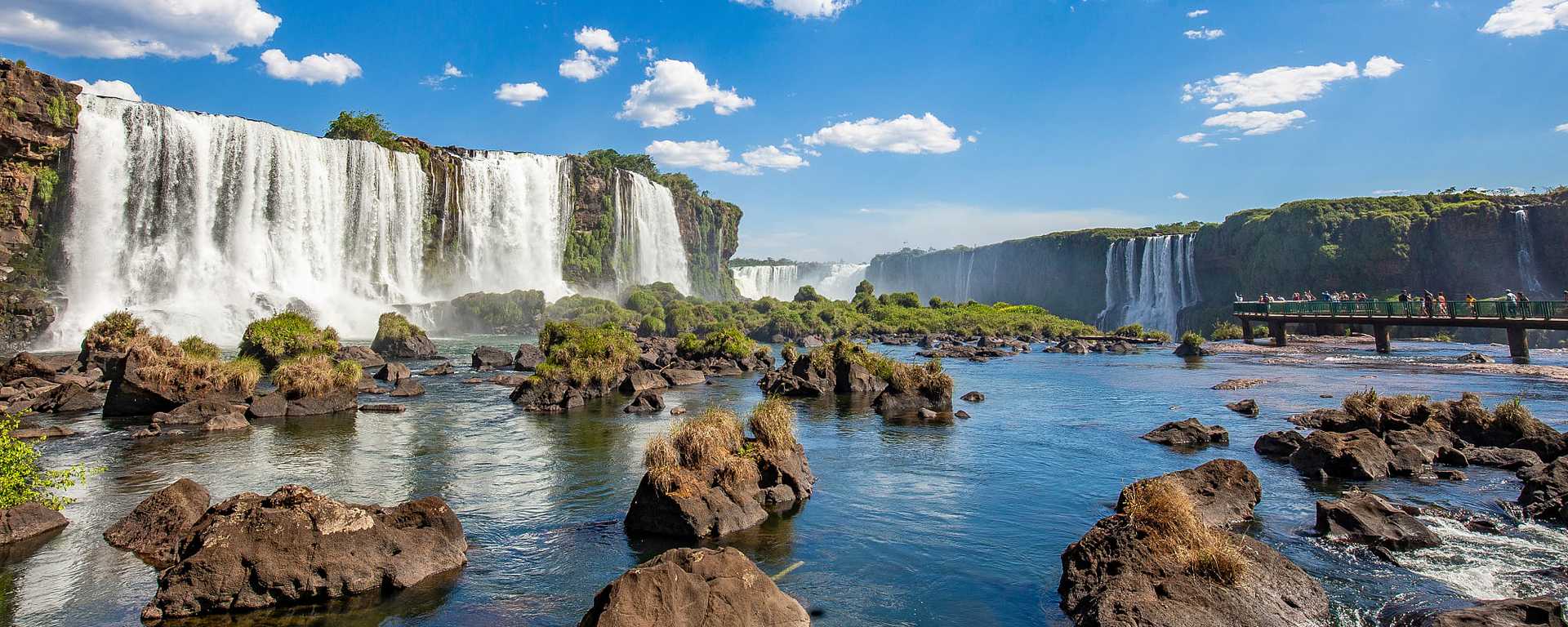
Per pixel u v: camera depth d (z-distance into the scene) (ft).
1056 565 41.83
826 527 48.16
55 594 35.86
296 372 93.50
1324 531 45.47
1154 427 86.94
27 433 73.20
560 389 103.71
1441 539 44.68
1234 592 33.73
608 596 29.81
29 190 211.00
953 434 82.53
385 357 172.65
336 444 73.20
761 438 57.21
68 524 45.98
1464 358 173.99
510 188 350.23
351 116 339.98
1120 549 36.60
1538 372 141.28
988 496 56.13
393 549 38.63
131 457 65.92
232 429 80.84
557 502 53.52
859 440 78.54
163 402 88.17
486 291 335.67
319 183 271.90
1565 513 48.11
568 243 382.42
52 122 211.20
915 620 34.68
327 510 37.93
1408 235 357.20
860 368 120.57
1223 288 438.40
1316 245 379.96
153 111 234.17
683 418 91.25
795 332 287.48
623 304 343.67
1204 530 37.78
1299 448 65.05
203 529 38.60
